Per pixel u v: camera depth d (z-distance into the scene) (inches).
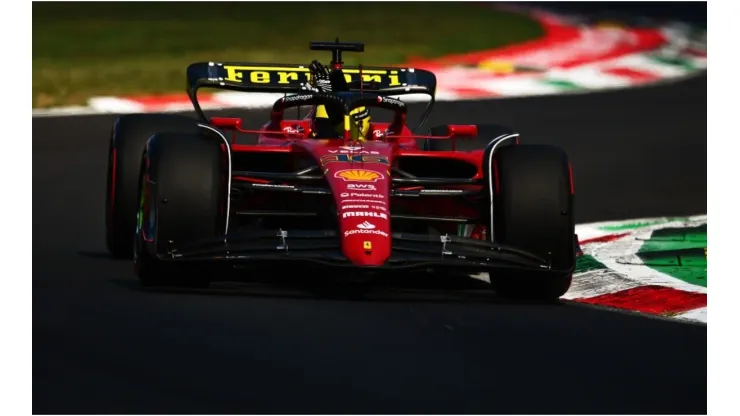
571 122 2440.9
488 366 797.2
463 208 1163.3
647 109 2647.6
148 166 1027.9
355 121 1229.1
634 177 1892.2
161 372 753.6
